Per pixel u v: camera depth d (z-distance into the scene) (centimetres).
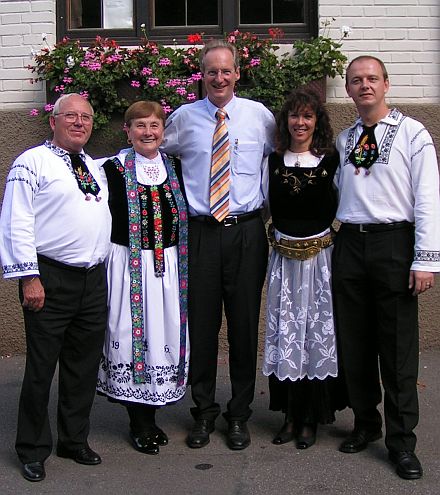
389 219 402
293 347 432
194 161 439
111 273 425
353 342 425
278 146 430
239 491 389
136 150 430
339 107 599
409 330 409
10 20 618
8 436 463
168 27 630
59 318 404
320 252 429
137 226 422
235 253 435
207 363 450
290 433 447
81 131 401
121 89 605
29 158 395
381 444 442
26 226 389
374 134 408
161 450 440
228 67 426
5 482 402
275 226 438
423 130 402
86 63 595
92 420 489
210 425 453
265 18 625
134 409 443
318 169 422
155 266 423
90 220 401
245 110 438
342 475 404
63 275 401
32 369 404
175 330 429
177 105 593
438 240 394
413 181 400
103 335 421
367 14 603
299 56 598
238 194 433
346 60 594
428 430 460
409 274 399
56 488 395
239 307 440
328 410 440
